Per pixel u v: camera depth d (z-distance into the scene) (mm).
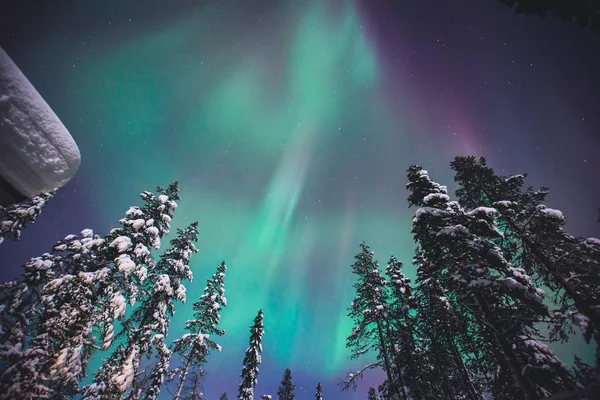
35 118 2518
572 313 8578
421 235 12133
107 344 10930
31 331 11383
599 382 6004
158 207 15891
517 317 8555
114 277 12695
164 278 15250
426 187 13633
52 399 9906
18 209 13445
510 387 9648
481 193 14109
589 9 2631
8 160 2330
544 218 10945
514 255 12492
